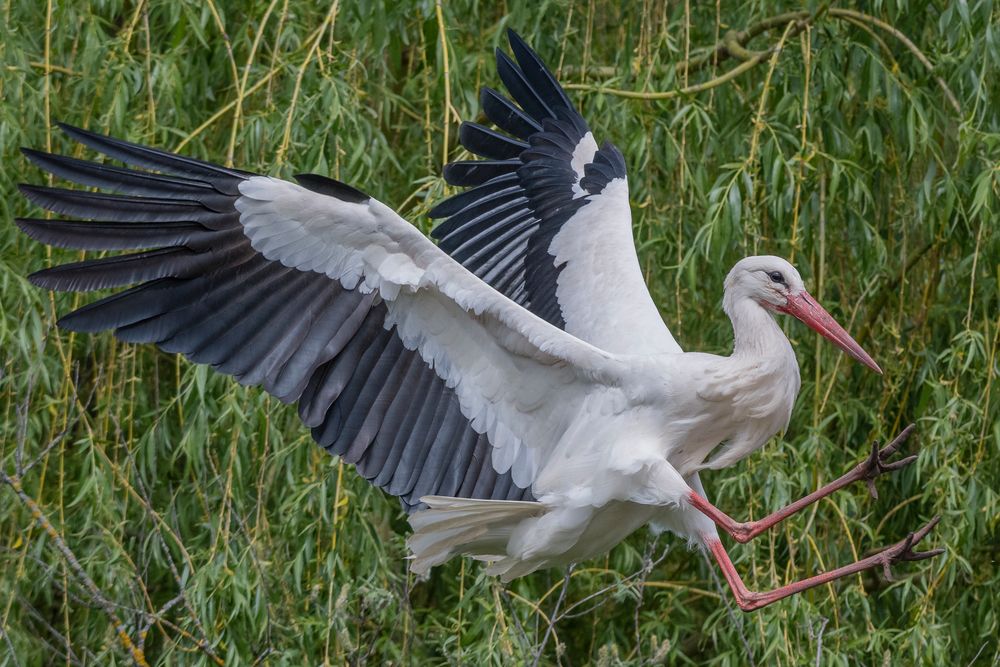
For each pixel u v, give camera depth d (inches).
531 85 439.5
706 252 408.8
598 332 375.2
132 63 421.1
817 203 437.4
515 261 413.4
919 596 402.6
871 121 447.8
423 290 314.0
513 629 371.9
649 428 333.1
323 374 315.3
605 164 422.3
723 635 412.2
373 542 387.2
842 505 411.2
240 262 306.3
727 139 461.1
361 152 407.8
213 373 395.9
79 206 293.6
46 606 455.5
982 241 426.9
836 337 346.9
